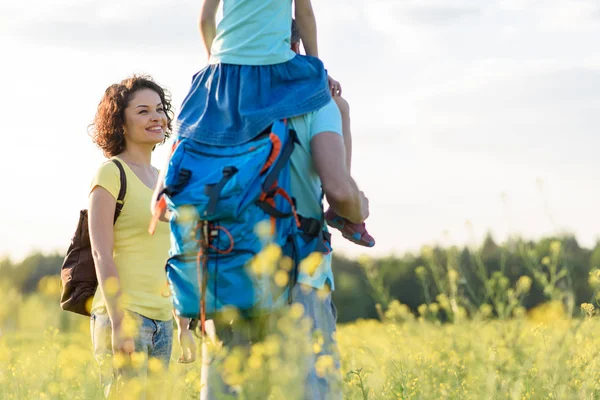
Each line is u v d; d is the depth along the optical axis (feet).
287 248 12.74
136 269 16.92
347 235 14.15
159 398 15.56
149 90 18.33
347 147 14.53
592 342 18.06
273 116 13.12
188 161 13.38
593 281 18.30
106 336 16.88
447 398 16.42
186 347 17.79
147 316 16.83
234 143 13.21
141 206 17.07
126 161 17.89
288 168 12.99
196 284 12.86
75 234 17.53
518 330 17.97
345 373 15.67
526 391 15.93
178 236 12.96
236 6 14.12
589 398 15.89
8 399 17.34
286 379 12.24
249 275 12.53
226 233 12.54
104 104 18.17
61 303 17.51
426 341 20.03
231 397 12.51
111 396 15.64
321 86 13.57
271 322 12.93
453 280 20.56
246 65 13.82
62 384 16.78
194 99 14.14
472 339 19.01
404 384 16.16
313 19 14.88
